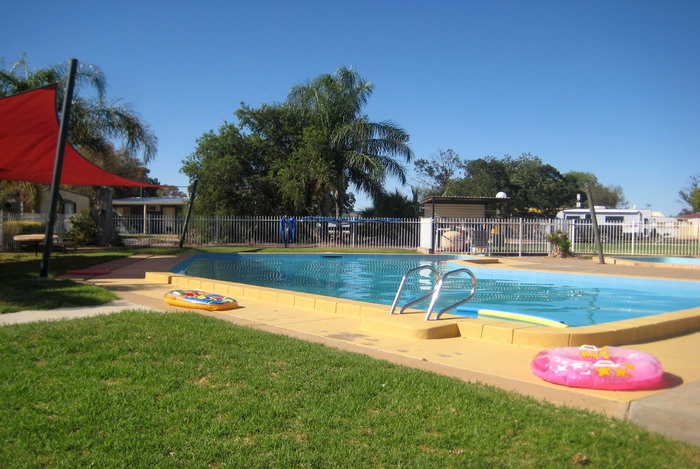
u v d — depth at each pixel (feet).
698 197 184.75
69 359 15.16
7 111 35.12
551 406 12.12
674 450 9.80
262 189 93.91
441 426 10.85
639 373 13.61
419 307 32.07
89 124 72.23
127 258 55.77
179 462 9.34
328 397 12.42
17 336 17.54
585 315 30.91
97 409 11.50
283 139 98.17
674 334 21.31
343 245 87.10
